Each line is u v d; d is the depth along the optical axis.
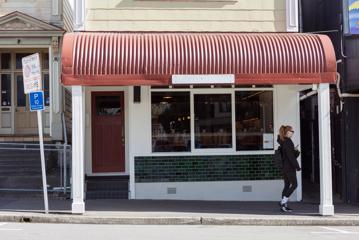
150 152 15.93
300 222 12.81
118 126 16.83
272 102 16.33
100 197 15.89
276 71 13.44
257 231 11.67
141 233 11.04
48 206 13.80
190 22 15.59
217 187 15.99
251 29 15.76
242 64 13.40
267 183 16.11
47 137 19.95
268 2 15.83
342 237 10.87
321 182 13.38
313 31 18.62
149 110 15.98
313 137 18.95
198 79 13.29
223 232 11.41
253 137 16.23
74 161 13.06
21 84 20.95
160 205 14.67
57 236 10.41
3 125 20.80
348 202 15.79
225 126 16.19
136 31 15.20
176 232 11.28
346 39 15.66
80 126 13.08
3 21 19.61
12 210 13.37
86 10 15.26
